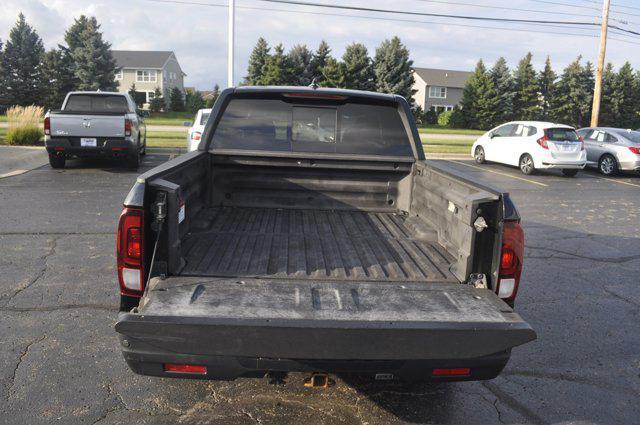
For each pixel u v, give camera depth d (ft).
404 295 9.54
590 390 12.54
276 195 15.14
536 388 12.55
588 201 40.70
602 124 222.48
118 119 40.96
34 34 181.88
